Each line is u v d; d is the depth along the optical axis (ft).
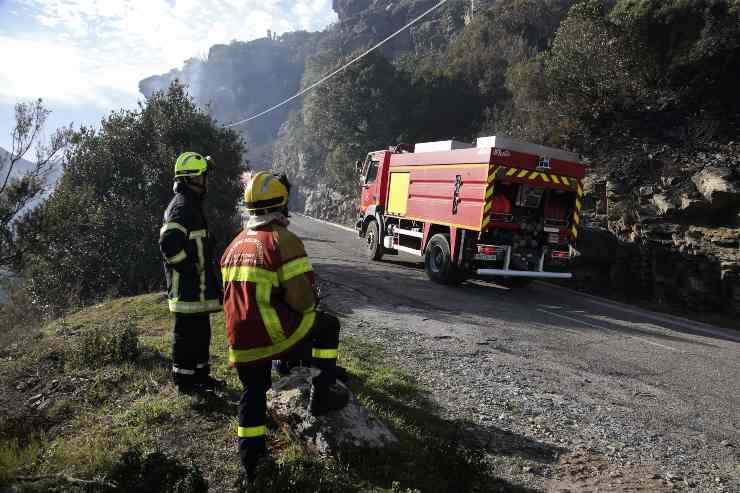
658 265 46.96
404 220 48.32
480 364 21.34
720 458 14.52
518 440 14.38
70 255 41.83
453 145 42.16
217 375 15.53
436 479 10.86
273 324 9.65
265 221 10.03
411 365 20.27
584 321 31.96
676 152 53.42
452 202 39.96
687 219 46.62
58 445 11.37
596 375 21.26
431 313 30.17
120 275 44.37
